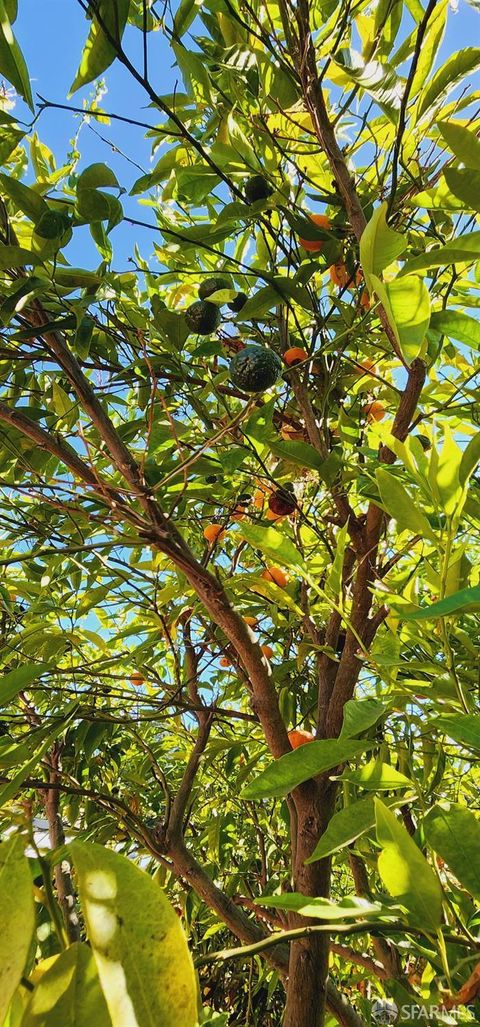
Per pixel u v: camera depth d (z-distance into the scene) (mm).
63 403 932
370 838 533
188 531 1193
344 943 1171
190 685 1295
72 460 744
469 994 307
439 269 886
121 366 1019
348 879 1715
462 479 364
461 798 1217
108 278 769
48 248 705
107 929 182
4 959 176
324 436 921
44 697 1272
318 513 1115
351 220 806
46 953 331
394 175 745
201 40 947
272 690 779
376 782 376
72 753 1423
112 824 1274
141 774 1413
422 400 931
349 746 388
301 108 922
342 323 1010
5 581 1156
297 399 929
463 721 333
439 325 768
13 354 818
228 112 879
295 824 825
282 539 455
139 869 197
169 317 833
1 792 453
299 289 867
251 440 775
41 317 755
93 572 1109
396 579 577
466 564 440
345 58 854
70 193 1115
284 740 775
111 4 612
